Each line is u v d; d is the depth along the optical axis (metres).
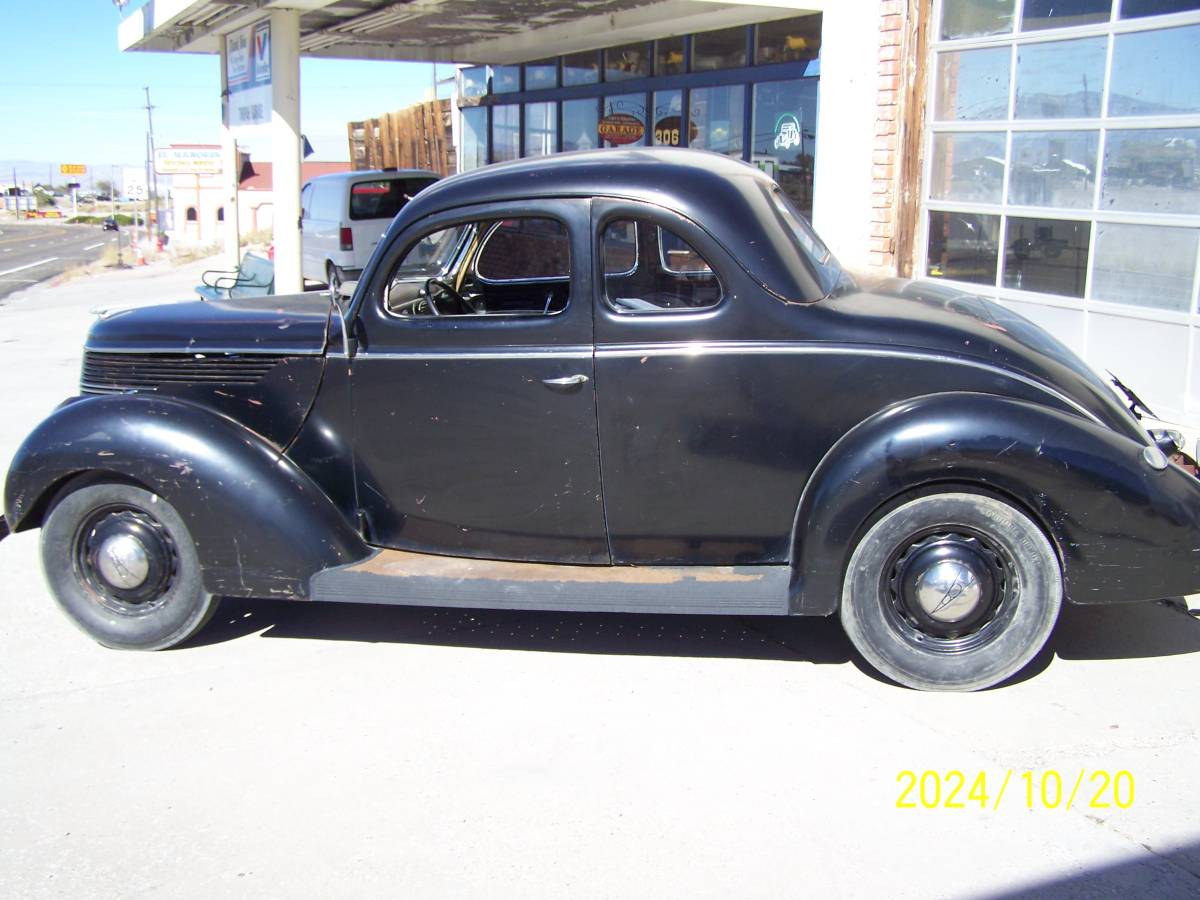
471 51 13.37
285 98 9.60
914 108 7.33
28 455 4.18
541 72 13.23
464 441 4.04
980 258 7.22
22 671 4.20
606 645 4.32
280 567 4.11
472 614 4.68
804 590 3.78
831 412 3.74
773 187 4.31
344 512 4.29
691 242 3.78
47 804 3.28
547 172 3.93
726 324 3.77
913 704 3.73
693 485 3.89
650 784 3.28
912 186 7.45
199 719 3.78
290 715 3.79
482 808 3.18
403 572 4.07
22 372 10.42
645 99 11.46
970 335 3.75
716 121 10.56
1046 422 3.57
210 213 61.41
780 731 3.57
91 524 4.32
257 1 9.34
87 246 63.06
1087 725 3.55
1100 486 3.55
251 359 4.23
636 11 10.09
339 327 4.18
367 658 4.25
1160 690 3.79
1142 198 6.21
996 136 6.98
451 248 4.55
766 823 3.06
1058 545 3.63
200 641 4.47
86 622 4.36
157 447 4.10
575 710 3.76
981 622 3.73
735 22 9.92
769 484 3.84
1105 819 3.04
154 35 12.41
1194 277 6.00
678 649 4.26
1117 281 6.42
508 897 2.78
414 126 17.33
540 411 3.93
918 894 2.74
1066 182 6.63
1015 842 2.94
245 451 4.15
